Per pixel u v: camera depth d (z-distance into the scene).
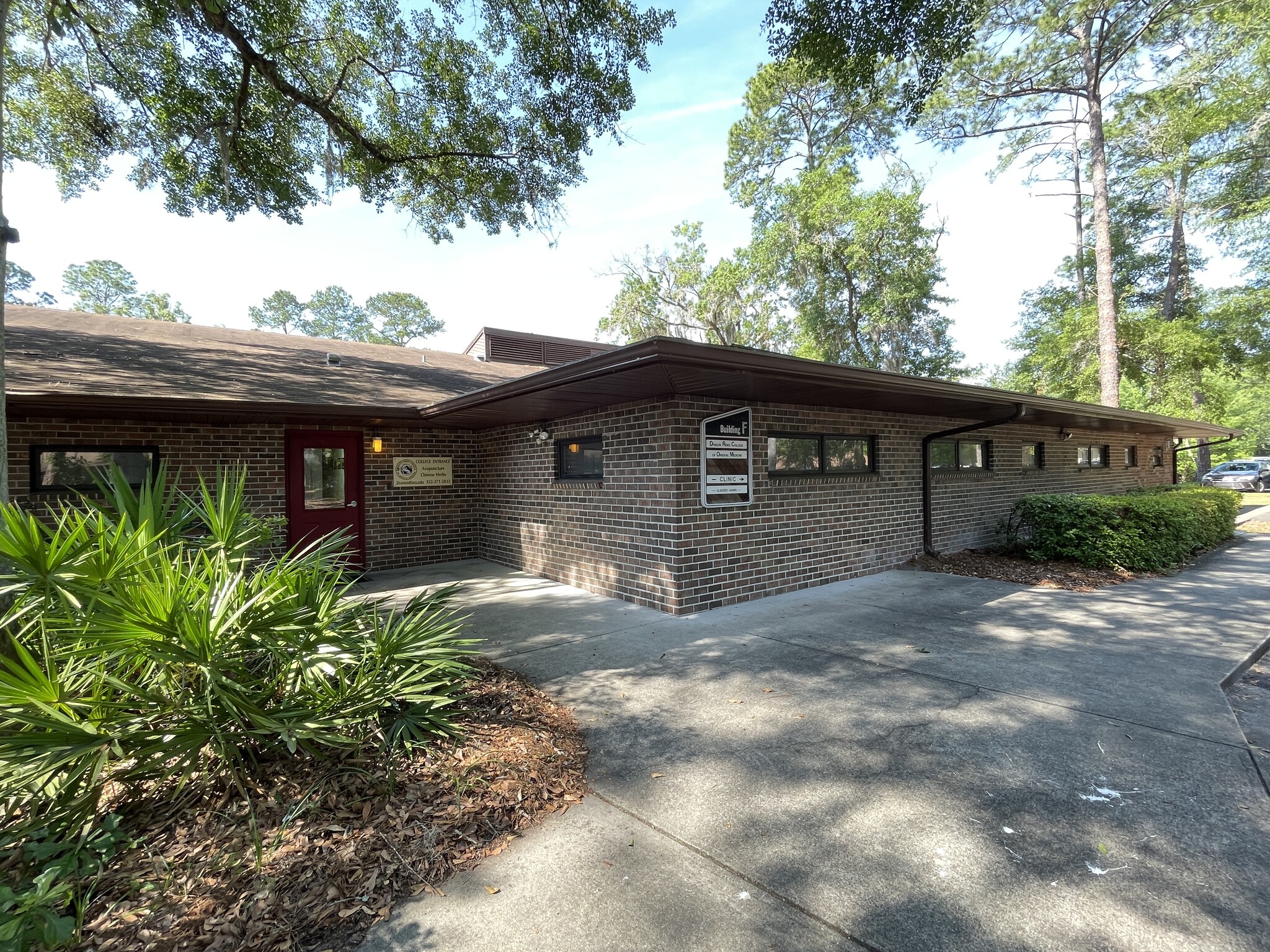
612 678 4.32
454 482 9.73
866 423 8.14
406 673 3.22
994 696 3.90
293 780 2.66
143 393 6.21
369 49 8.16
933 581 7.69
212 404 6.29
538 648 5.05
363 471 8.80
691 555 6.21
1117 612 6.08
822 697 3.92
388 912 2.03
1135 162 23.92
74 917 1.90
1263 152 19.28
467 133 8.88
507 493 9.15
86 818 2.14
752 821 2.57
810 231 23.14
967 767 2.99
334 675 3.29
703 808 2.67
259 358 9.70
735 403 6.63
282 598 3.01
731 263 26.83
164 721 2.61
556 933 1.94
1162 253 25.86
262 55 7.38
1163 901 2.05
